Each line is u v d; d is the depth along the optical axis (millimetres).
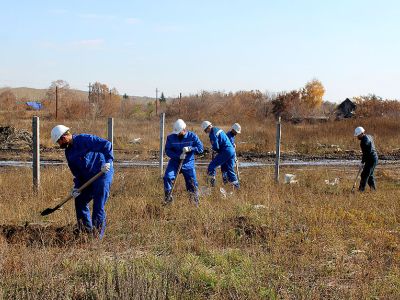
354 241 7152
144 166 16609
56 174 12133
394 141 24594
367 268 5980
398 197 10328
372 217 8484
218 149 11812
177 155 9641
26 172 13109
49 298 4953
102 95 44531
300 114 44469
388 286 5465
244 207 8648
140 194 10430
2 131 22312
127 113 42062
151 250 6605
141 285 4941
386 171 16156
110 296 4910
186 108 43000
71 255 6195
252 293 5141
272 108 46031
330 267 6074
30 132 23188
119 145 21609
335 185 12617
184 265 5875
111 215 8266
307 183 12727
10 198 9719
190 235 7262
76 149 7098
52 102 43812
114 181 11602
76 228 7250
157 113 44469
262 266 5969
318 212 8477
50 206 9023
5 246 6297
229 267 5906
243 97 47500
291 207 8914
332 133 26016
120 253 6426
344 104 47812
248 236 7262
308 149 22250
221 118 40062
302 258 6215
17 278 5426
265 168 16016
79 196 7211
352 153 21984
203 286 5461
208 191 10492
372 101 43688
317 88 53062
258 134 25828
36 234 7078
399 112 41031
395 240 7238
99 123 27672
